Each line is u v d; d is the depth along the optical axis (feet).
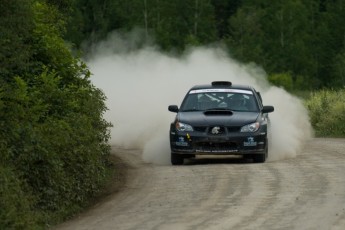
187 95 109.70
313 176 85.56
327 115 185.06
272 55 531.09
